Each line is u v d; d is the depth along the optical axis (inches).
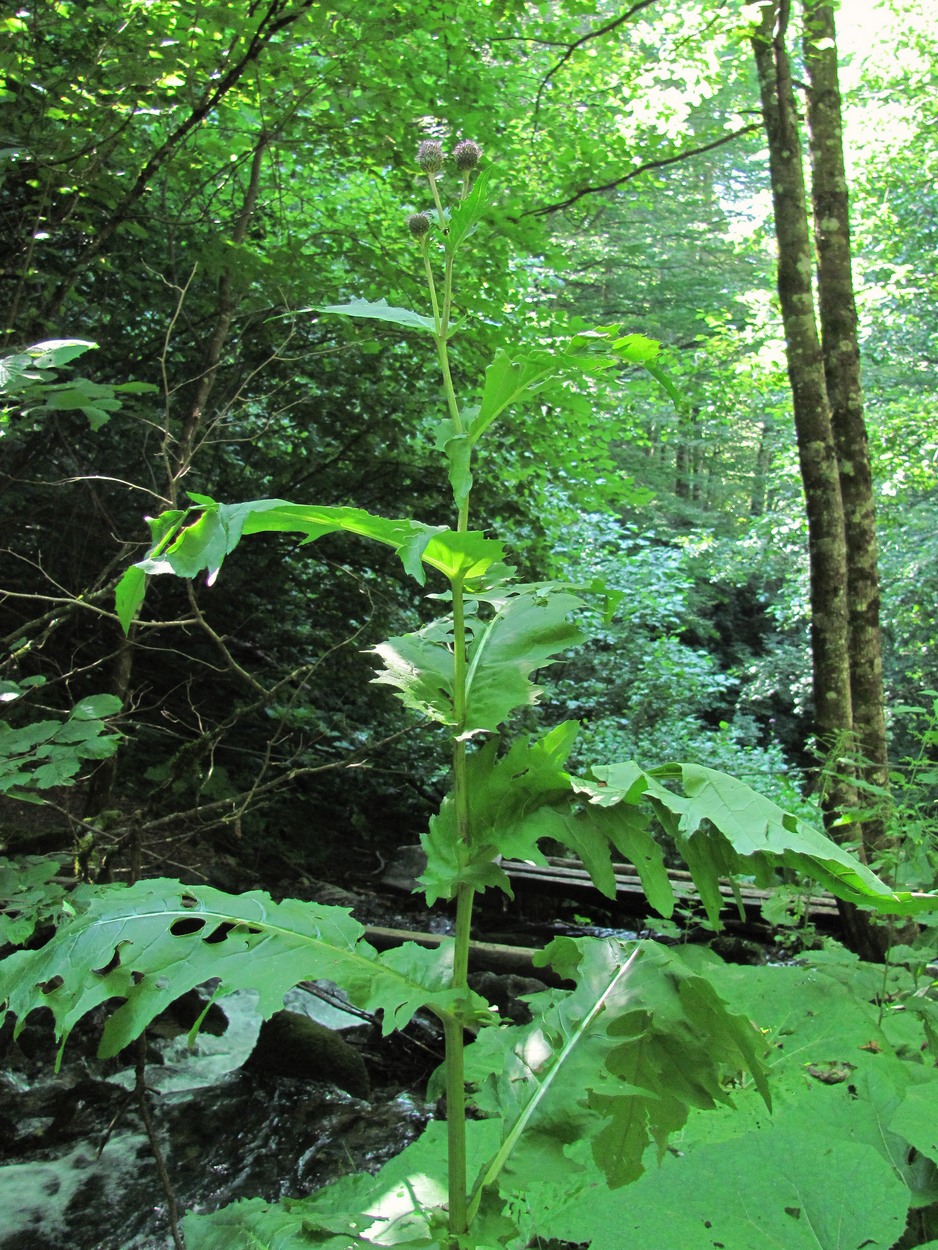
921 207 447.5
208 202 235.5
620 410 297.1
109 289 252.7
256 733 308.0
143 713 289.9
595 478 277.6
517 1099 48.8
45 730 99.6
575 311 545.0
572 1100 47.4
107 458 245.6
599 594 52.8
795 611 591.2
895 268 430.9
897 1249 51.4
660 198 787.4
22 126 173.3
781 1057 74.3
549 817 46.7
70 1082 167.9
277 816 311.3
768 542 589.0
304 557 283.3
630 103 264.4
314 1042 176.7
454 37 221.8
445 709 50.2
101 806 179.9
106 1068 174.4
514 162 259.1
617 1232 36.4
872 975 98.7
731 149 855.1
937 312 480.1
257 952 42.6
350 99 213.0
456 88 231.9
